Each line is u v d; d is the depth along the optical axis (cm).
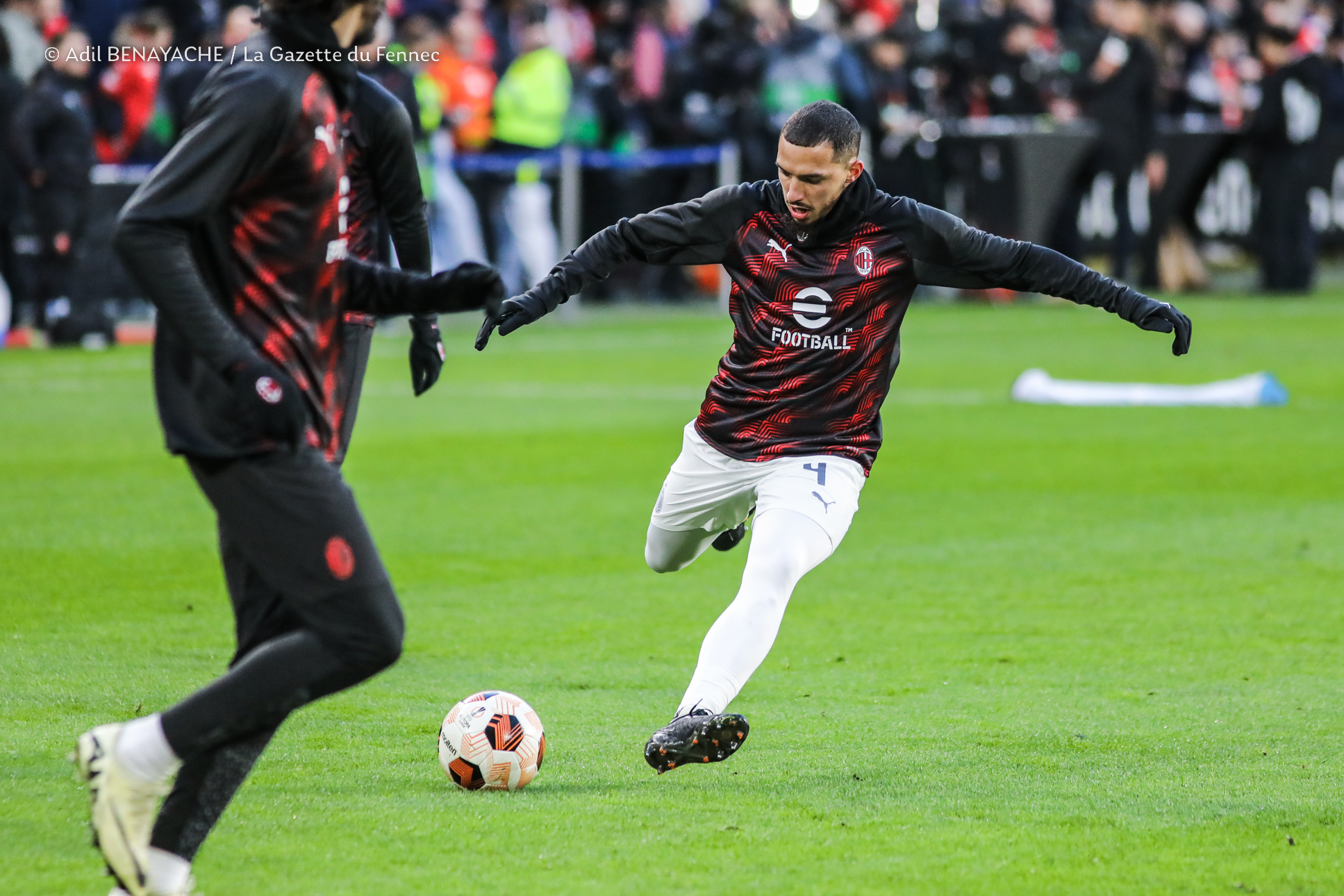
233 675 1146
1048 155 7256
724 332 6238
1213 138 7750
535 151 6550
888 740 1650
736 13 7094
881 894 1222
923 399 4403
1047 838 1352
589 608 2239
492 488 3123
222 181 1094
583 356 5441
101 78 5909
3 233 5638
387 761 1561
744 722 1388
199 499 2983
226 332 1095
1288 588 2356
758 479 1617
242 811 1398
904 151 7131
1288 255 7819
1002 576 2433
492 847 1316
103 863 1268
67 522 2755
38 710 1722
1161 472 3312
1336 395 4466
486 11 6725
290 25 1137
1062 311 7200
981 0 7956
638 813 1410
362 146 1688
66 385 4541
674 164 6781
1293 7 8506
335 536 1137
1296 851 1325
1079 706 1780
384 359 5366
